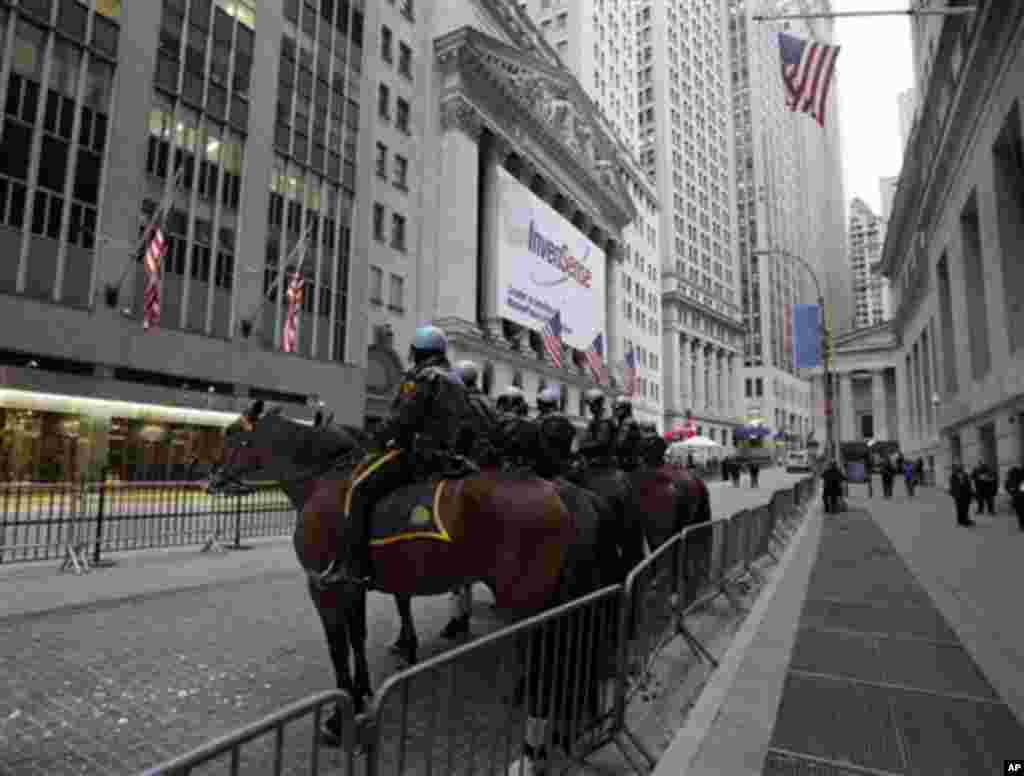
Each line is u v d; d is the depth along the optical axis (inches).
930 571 423.2
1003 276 864.3
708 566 310.8
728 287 4443.9
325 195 1304.1
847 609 315.6
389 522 180.2
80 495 465.7
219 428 1063.6
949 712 186.2
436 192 1678.2
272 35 1202.0
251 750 168.6
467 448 206.8
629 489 283.1
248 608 315.9
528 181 2023.9
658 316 3201.3
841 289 7116.1
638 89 3885.3
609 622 170.9
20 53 841.5
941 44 1091.3
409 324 1555.1
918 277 1670.8
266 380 1138.0
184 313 1011.9
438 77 1707.7
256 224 1142.3
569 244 2130.9
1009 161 860.0
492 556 171.3
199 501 542.3
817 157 6722.4
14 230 823.1
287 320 1092.5
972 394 1063.0
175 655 242.7
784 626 283.3
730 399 4338.1
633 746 171.8
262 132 1165.7
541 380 2001.7
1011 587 364.8
